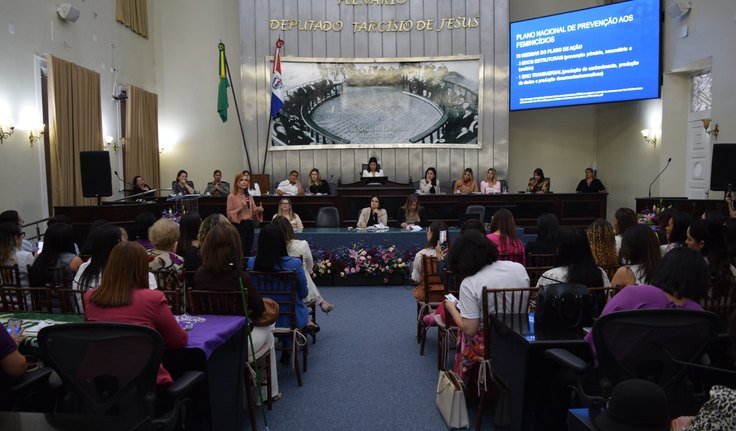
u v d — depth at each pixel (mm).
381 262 7891
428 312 4996
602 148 13984
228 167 13859
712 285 3445
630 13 10984
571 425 2143
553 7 13734
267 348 3752
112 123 11586
